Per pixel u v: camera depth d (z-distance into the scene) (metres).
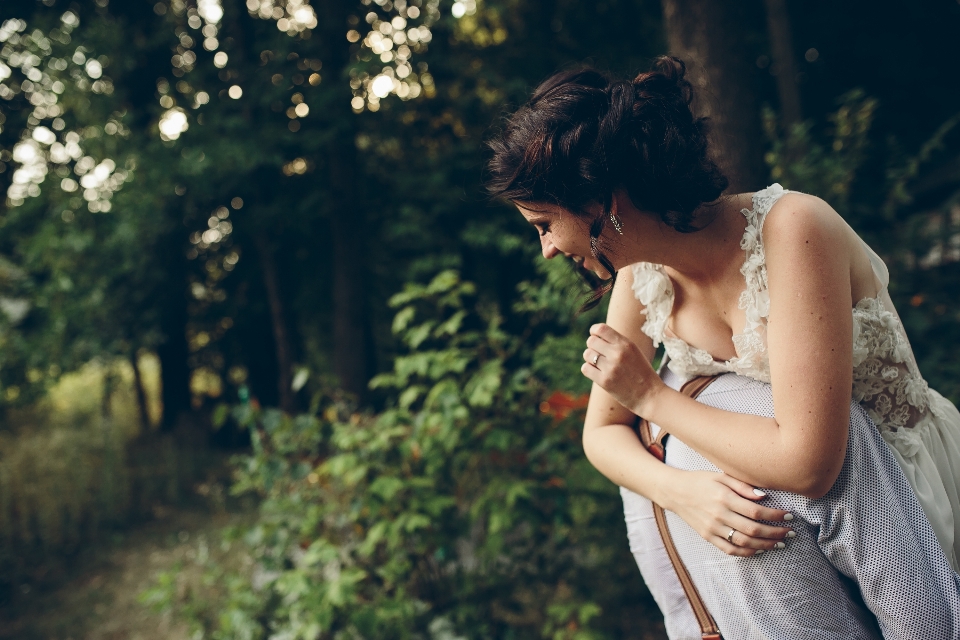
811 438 0.82
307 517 2.43
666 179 0.86
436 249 6.99
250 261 8.07
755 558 0.90
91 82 6.15
